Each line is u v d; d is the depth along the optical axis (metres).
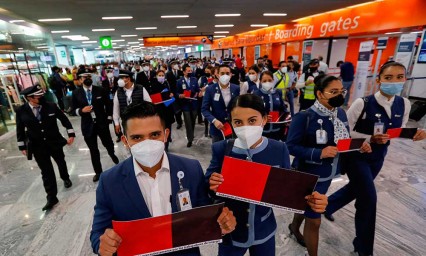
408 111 1.81
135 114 0.88
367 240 1.79
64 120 2.89
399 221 2.27
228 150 1.19
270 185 0.99
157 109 0.93
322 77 1.56
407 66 6.82
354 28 7.93
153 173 0.95
